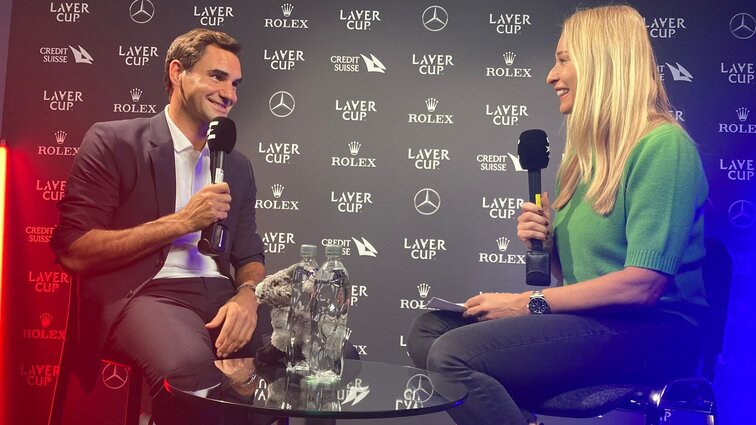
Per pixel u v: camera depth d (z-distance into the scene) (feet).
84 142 8.68
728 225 12.12
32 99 12.56
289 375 6.19
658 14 12.41
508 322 6.52
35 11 12.69
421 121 12.55
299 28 12.71
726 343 11.97
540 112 12.48
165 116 9.08
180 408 6.91
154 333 7.62
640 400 6.34
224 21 12.70
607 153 7.09
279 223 12.46
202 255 8.77
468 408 6.27
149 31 12.66
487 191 12.44
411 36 12.66
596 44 7.33
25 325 12.23
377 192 12.49
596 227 6.97
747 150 12.21
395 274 12.39
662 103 7.23
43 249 12.34
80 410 12.08
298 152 12.55
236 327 7.95
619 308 6.65
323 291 6.07
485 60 12.59
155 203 8.65
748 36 12.34
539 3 12.61
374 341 12.30
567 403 6.38
